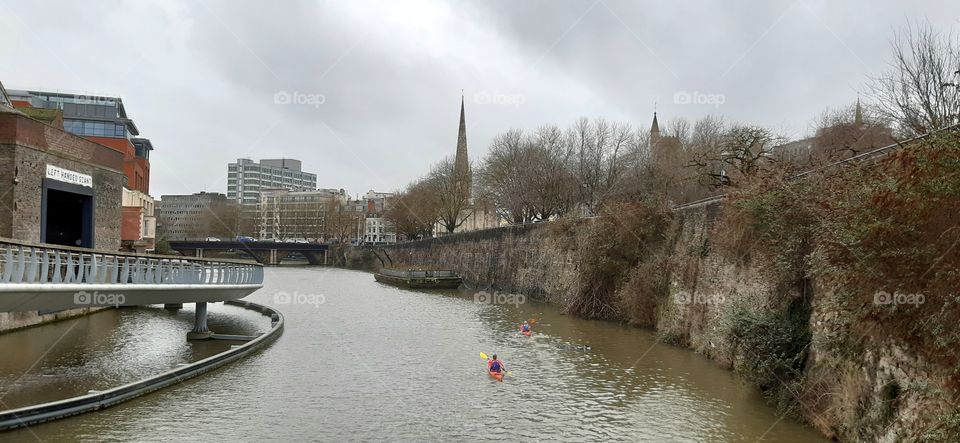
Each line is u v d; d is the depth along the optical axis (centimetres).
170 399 1970
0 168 2978
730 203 2378
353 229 17638
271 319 3862
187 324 3653
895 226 1230
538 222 5681
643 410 1903
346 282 7844
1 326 3081
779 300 1978
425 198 10450
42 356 2592
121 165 4344
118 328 3431
